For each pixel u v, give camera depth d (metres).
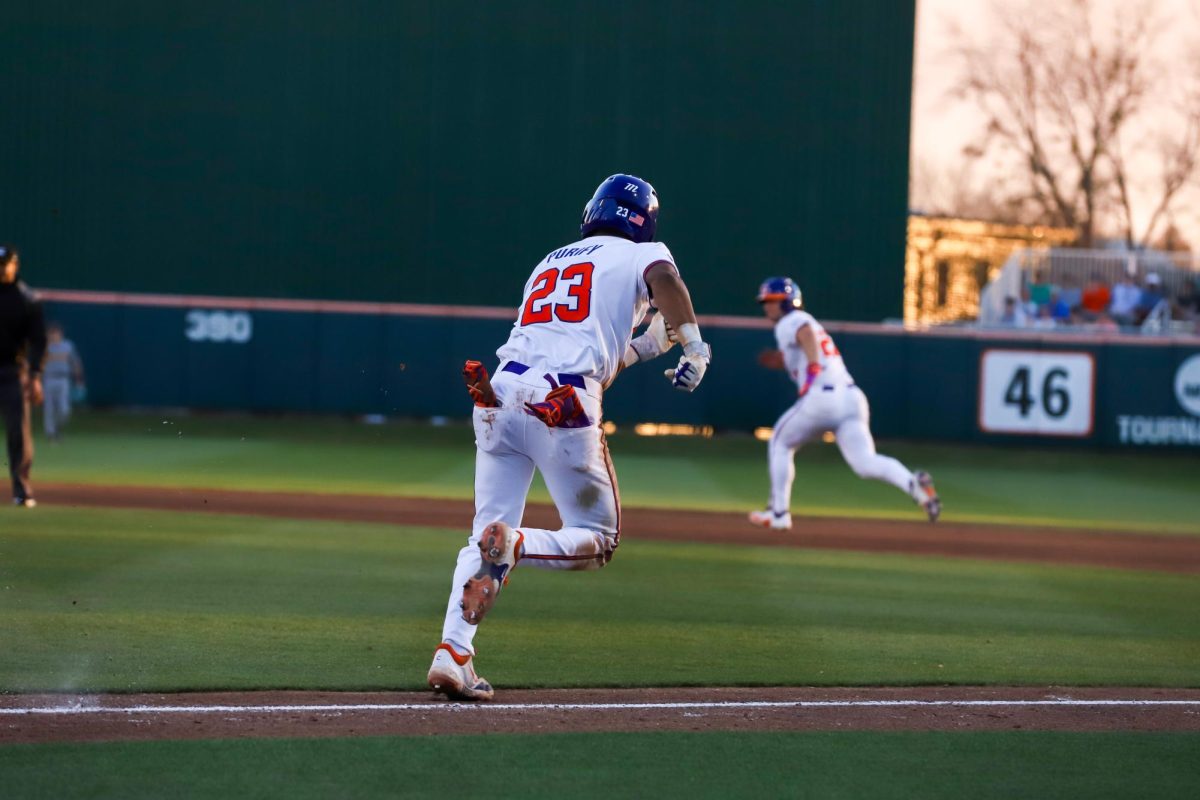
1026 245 110.19
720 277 89.69
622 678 21.61
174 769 15.84
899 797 15.63
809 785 16.00
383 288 90.75
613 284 19.42
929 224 109.00
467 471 60.69
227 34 90.00
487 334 83.50
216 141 90.38
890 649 24.78
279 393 83.81
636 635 25.34
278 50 89.94
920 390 81.44
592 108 89.69
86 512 40.94
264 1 89.81
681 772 16.36
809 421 42.56
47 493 45.94
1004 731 18.94
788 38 88.94
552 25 89.50
